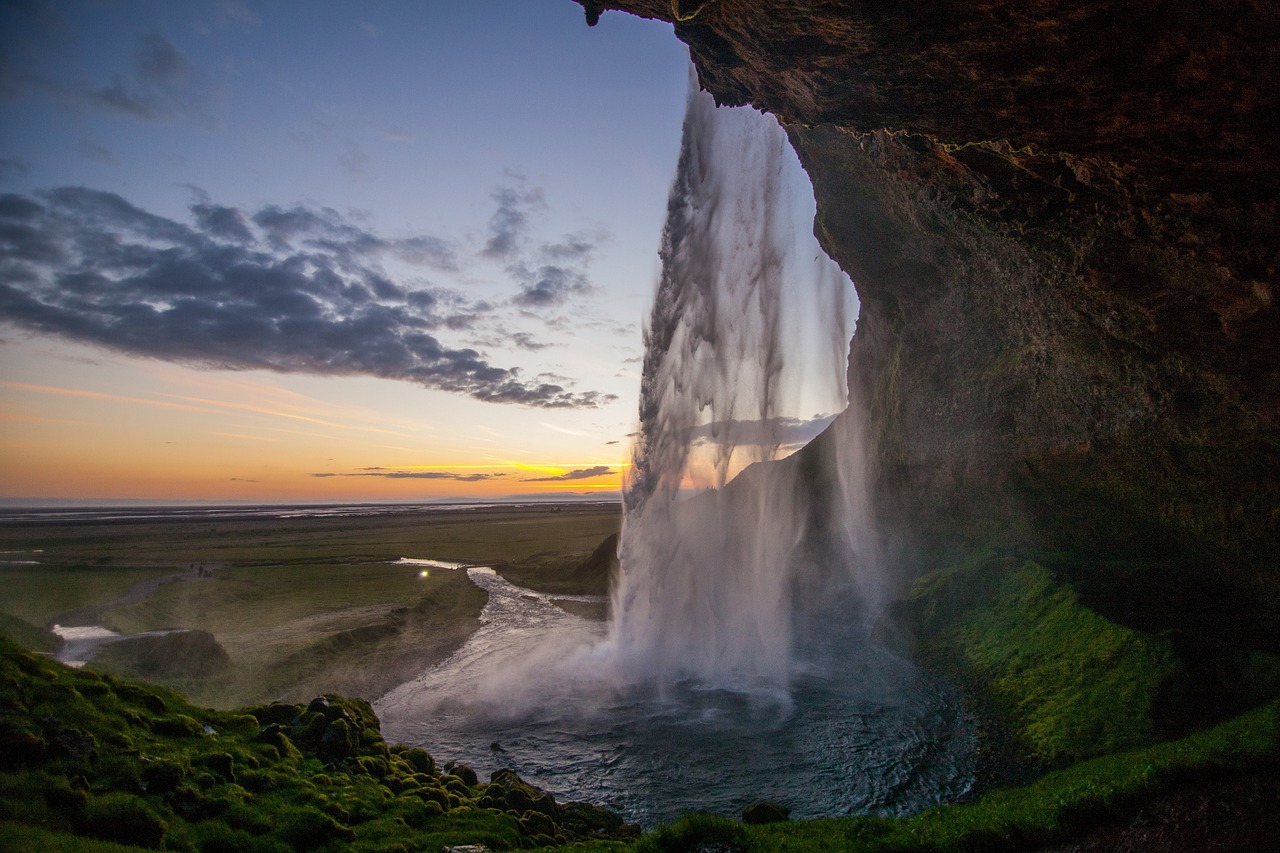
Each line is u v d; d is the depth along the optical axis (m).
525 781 19.52
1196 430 23.95
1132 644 21.31
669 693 27.89
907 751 21.03
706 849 11.98
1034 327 27.23
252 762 12.30
